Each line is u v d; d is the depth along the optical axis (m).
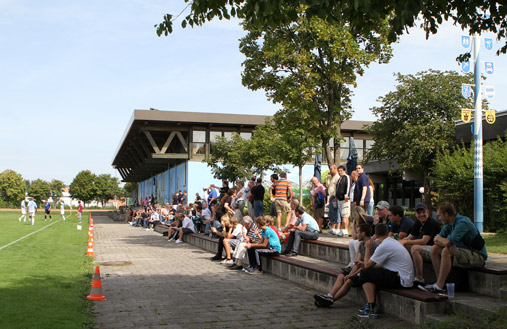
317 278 9.27
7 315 6.29
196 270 12.27
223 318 6.96
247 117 39.75
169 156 39.62
